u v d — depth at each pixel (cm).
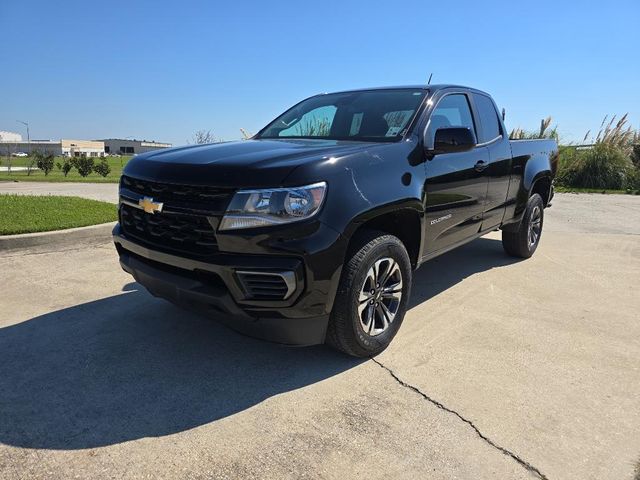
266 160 279
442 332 368
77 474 215
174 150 341
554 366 315
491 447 235
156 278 297
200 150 326
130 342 344
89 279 479
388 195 307
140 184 314
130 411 263
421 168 349
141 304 414
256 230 261
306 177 268
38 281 471
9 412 260
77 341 345
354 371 308
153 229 304
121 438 240
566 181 1645
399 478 214
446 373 306
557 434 245
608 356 330
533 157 557
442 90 415
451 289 472
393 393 283
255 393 282
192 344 342
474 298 446
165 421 254
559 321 391
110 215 747
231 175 270
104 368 308
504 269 545
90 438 240
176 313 395
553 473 217
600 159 1584
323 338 293
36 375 298
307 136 408
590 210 1042
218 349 336
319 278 270
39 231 616
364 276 297
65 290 447
